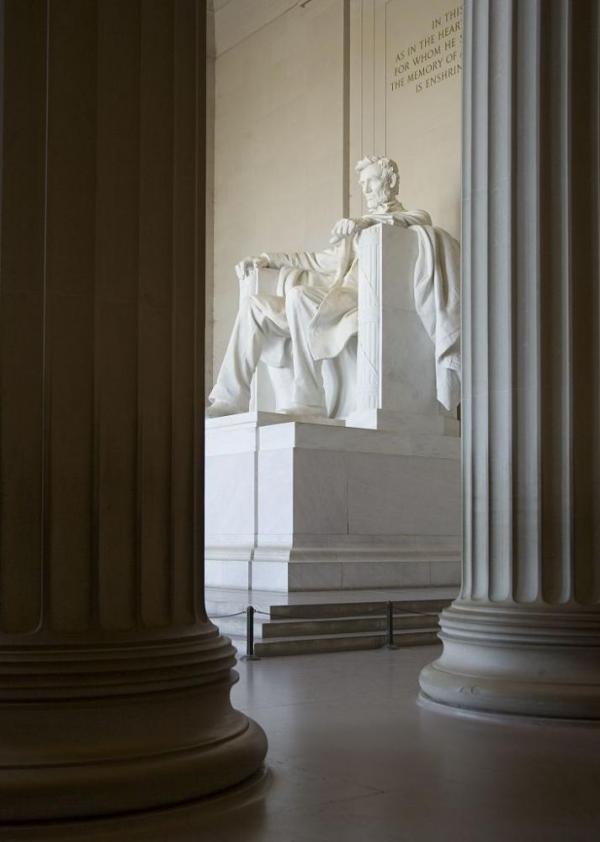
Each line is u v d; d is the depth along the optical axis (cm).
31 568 432
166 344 467
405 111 1900
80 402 441
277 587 1201
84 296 444
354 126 2003
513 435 683
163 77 471
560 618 651
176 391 473
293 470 1264
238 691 755
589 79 691
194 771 434
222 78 2342
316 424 1287
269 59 2216
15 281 438
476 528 702
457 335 1407
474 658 673
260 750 484
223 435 1383
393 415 1376
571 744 573
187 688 450
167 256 469
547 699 629
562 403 675
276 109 2183
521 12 699
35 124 444
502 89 703
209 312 2320
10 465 432
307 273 1627
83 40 447
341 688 768
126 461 450
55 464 435
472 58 730
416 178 1862
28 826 396
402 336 1420
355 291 1509
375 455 1334
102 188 449
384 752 553
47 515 433
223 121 2334
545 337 680
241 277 1677
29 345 438
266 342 1586
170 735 439
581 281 682
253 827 415
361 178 1589
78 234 444
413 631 1073
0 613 427
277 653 961
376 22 1981
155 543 459
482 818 433
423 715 657
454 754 550
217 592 1204
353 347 1492
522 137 694
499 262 700
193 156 488
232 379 1571
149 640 444
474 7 729
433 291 1422
